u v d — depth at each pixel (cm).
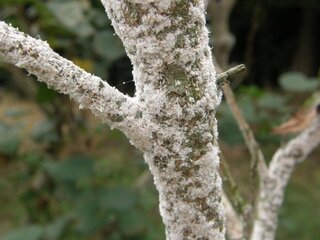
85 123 81
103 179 84
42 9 62
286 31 221
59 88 18
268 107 75
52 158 83
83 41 76
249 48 77
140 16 18
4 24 18
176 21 18
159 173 19
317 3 201
